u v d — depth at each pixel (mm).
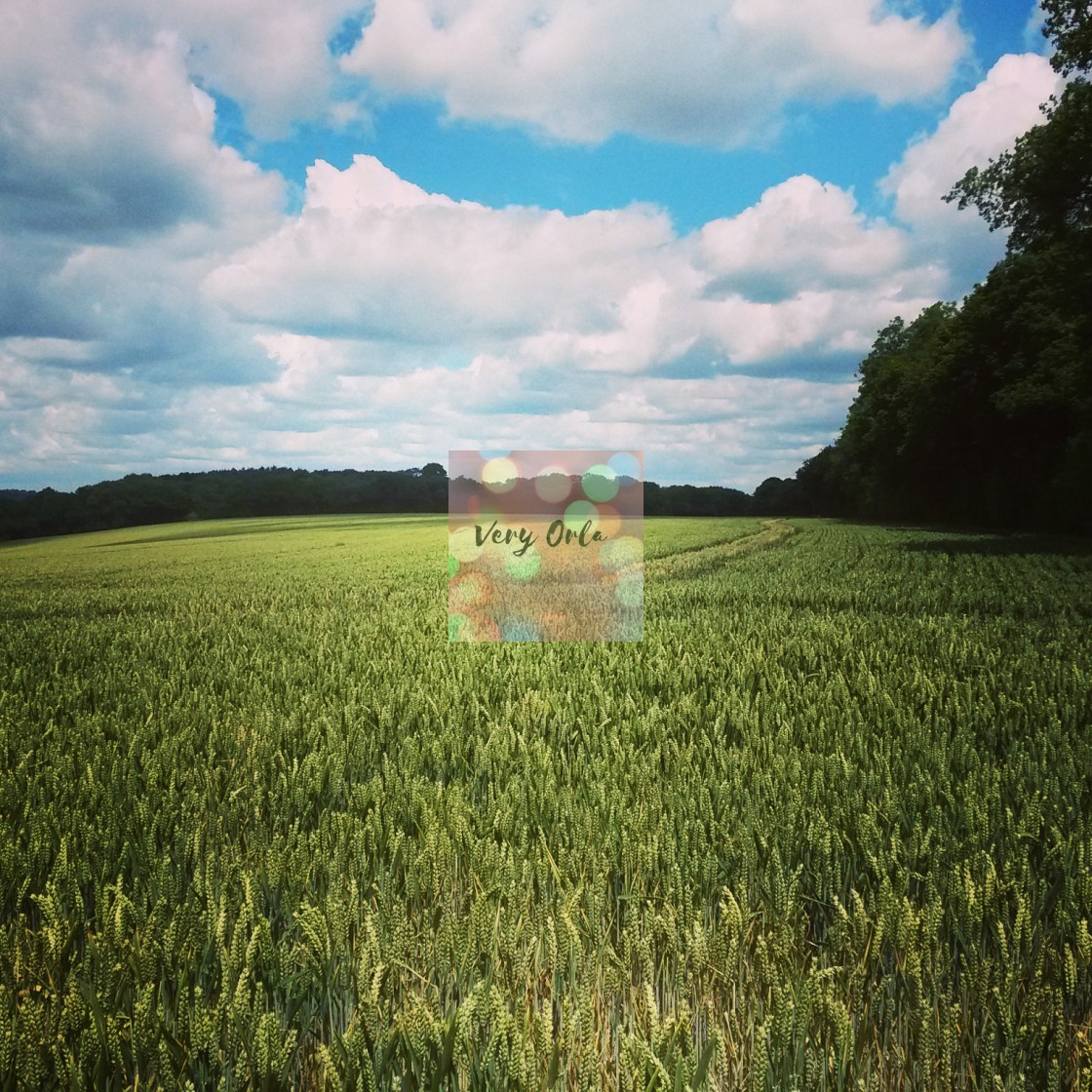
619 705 5949
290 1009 2416
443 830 3262
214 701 6430
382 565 28844
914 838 3199
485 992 2229
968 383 48719
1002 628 10578
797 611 12938
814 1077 2033
